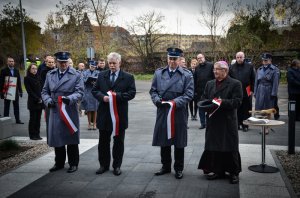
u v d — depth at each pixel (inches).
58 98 225.9
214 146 208.8
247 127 375.2
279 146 304.0
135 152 287.0
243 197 187.0
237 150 210.4
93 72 393.1
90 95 388.2
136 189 201.2
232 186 204.5
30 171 237.9
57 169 240.5
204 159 219.1
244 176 222.4
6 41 1843.0
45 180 219.0
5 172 236.5
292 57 1336.1
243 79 358.6
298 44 1366.9
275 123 224.4
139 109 604.4
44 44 1339.8
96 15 1323.8
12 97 412.2
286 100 719.7
